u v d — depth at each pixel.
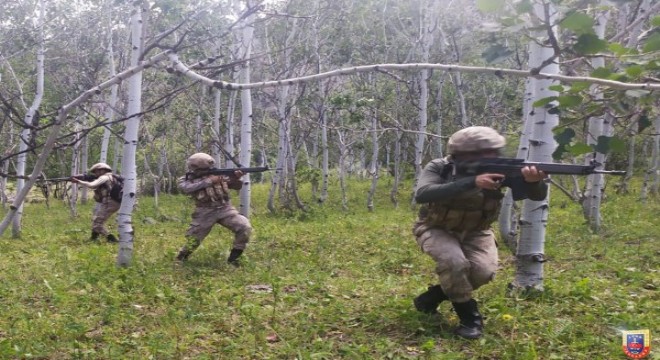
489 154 4.12
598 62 6.91
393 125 18.56
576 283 6.11
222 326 5.09
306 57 17.98
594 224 11.27
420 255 8.55
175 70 3.70
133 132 8.06
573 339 4.53
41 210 19.62
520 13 2.53
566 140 3.06
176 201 21.72
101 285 6.50
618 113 3.25
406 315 4.97
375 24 19.75
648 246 9.09
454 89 20.75
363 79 19.30
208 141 18.72
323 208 17.95
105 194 11.20
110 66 16.23
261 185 27.06
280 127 17.44
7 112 4.54
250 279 7.04
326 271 7.64
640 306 5.41
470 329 4.55
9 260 8.95
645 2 8.55
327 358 4.30
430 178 4.25
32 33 13.56
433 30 17.11
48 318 5.34
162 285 6.61
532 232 5.84
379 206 19.39
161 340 4.66
